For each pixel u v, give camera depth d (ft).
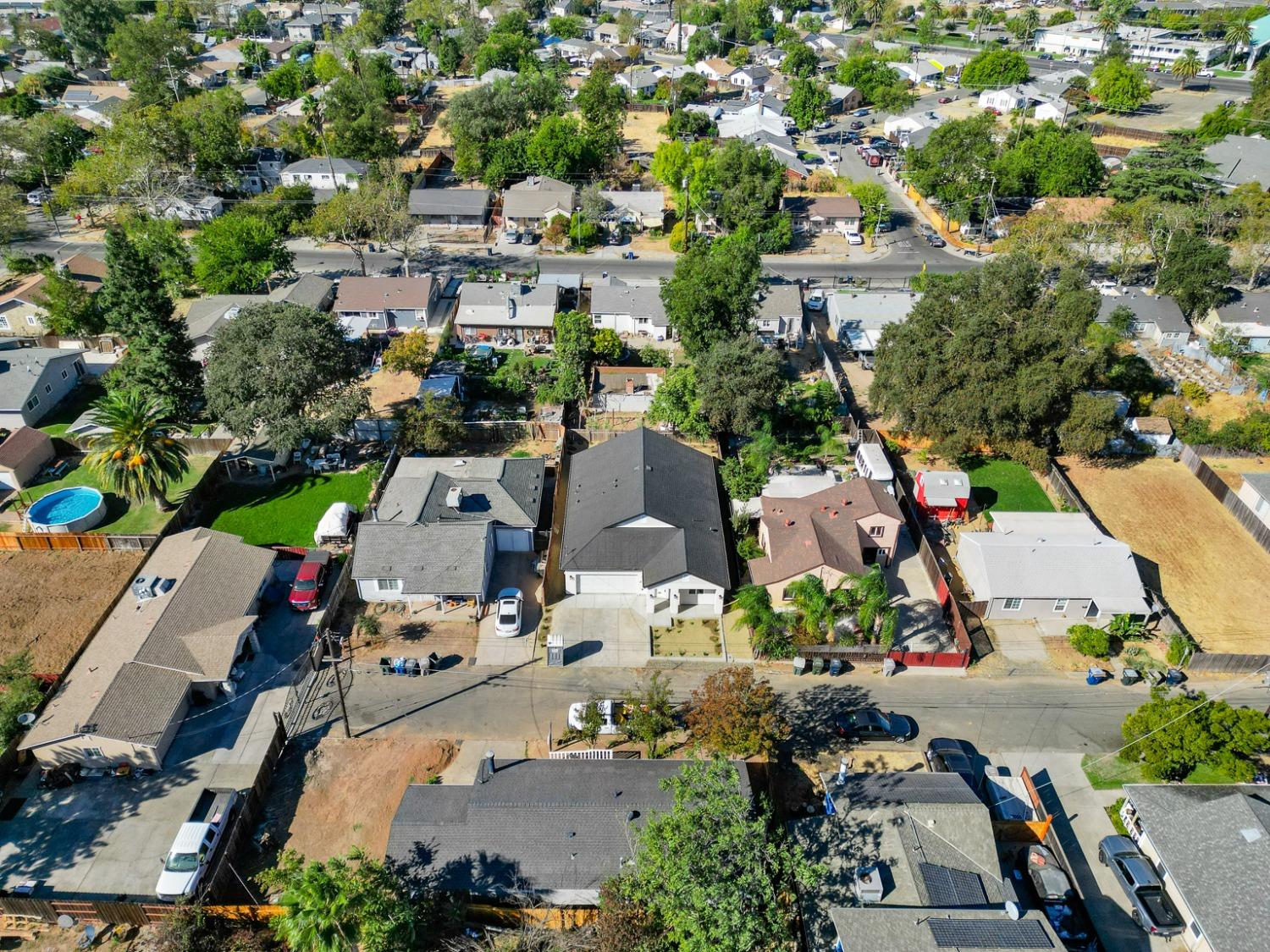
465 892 119.14
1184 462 236.63
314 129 465.06
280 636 172.55
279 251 321.32
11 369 246.27
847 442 240.94
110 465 197.26
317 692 160.66
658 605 182.19
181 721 152.87
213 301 295.28
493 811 126.82
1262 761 148.87
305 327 214.28
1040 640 176.86
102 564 190.70
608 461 211.00
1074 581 179.11
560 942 111.14
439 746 149.69
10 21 652.89
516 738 152.15
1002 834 133.69
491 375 269.23
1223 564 198.80
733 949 102.78
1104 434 217.15
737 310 259.80
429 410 227.20
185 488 217.56
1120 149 466.70
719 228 392.47
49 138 410.52
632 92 597.11
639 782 133.08
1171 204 340.39
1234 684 165.68
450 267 354.74
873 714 152.76
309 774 144.46
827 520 190.90
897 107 557.33
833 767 147.84
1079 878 130.00
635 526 187.52
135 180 374.22
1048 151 402.11
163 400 216.13
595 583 184.34
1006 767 147.74
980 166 391.86
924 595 187.01
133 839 133.28
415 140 506.48
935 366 220.43
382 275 345.51
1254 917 113.39
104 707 143.23
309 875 108.99
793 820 132.87
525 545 196.85
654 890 109.29
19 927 122.01
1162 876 126.72
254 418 203.51
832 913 112.06
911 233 400.06
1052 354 214.48
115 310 231.91
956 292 230.89
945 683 165.68
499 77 543.39
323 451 229.25
